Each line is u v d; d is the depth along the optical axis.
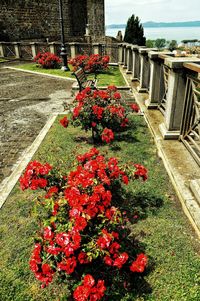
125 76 11.19
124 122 5.26
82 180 2.50
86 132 5.58
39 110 7.71
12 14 22.03
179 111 4.51
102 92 5.48
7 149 5.29
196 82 3.78
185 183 3.46
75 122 5.11
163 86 6.08
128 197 3.46
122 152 4.64
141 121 6.04
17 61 19.05
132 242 2.77
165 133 4.64
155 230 2.93
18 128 6.38
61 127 6.02
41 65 15.36
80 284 2.09
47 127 6.05
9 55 20.67
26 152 4.82
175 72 4.21
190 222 3.03
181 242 2.76
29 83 11.49
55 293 2.37
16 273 2.55
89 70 13.14
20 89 10.41
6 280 2.49
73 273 2.37
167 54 5.55
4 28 21.62
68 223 2.23
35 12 23.95
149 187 3.66
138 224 3.04
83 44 17.78
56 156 4.59
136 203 3.36
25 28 23.44
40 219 2.96
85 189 2.51
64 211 2.41
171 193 3.54
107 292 2.24
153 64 6.02
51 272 2.10
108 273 2.36
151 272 2.47
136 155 4.52
